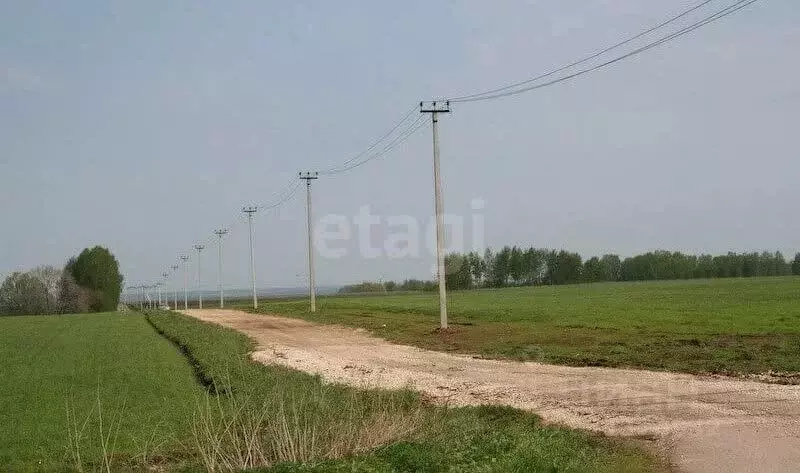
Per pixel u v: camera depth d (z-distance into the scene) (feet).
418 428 42.45
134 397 63.00
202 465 37.76
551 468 33.12
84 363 93.81
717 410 45.80
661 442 38.86
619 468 33.83
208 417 45.19
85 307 419.95
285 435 38.45
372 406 48.80
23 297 411.75
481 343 98.63
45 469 38.52
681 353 72.69
